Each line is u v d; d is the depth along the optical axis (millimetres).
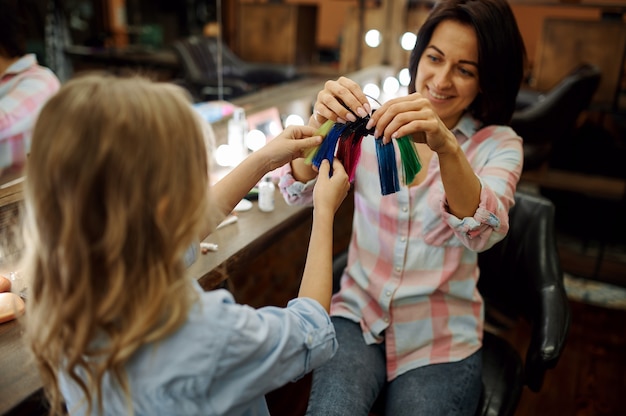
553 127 2631
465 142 1270
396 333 1259
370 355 1255
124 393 672
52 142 597
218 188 999
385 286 1263
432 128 953
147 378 668
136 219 613
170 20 2846
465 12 1153
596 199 3279
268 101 2363
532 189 3346
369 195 1275
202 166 679
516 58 1184
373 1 3324
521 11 3877
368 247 1313
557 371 2234
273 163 1046
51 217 616
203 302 697
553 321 1262
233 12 3068
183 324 669
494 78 1186
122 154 596
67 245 606
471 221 1048
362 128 1048
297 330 771
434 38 1210
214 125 1906
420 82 1257
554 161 3455
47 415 858
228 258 1257
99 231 607
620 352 2371
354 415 1118
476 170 1234
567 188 3320
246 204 1555
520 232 1446
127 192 604
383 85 3086
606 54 3061
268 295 2404
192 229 662
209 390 698
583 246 3197
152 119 616
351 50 3344
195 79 2424
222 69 2664
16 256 1168
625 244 3232
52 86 1459
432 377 1196
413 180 1108
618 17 3068
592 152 3381
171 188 633
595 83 2605
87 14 2197
